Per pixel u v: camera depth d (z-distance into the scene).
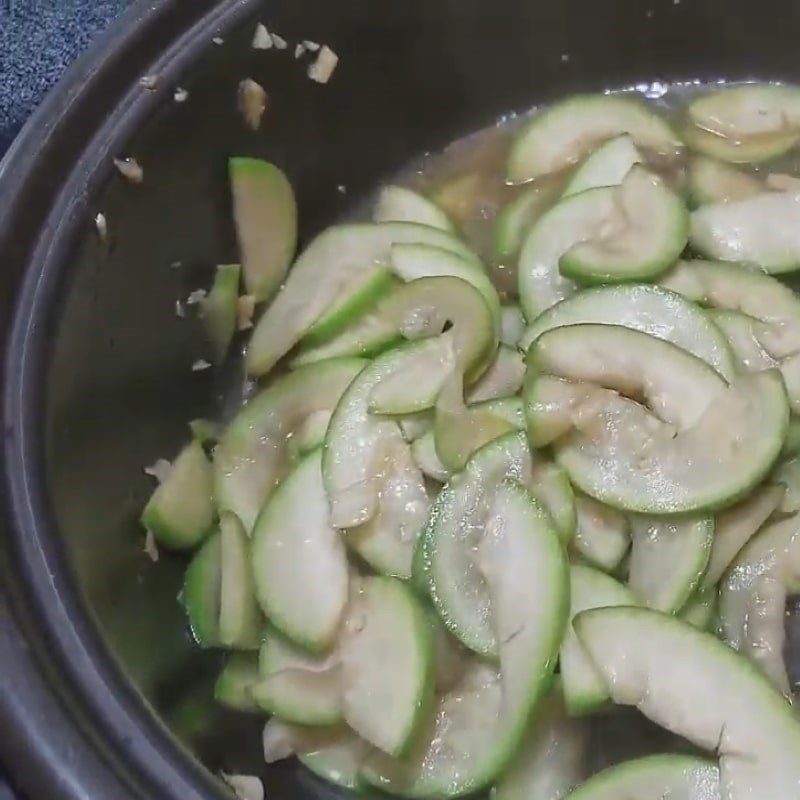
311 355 0.47
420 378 0.44
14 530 0.37
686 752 0.40
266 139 0.47
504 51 0.50
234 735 0.42
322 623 0.42
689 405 0.43
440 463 0.44
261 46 0.44
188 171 0.44
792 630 0.43
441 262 0.47
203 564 0.44
